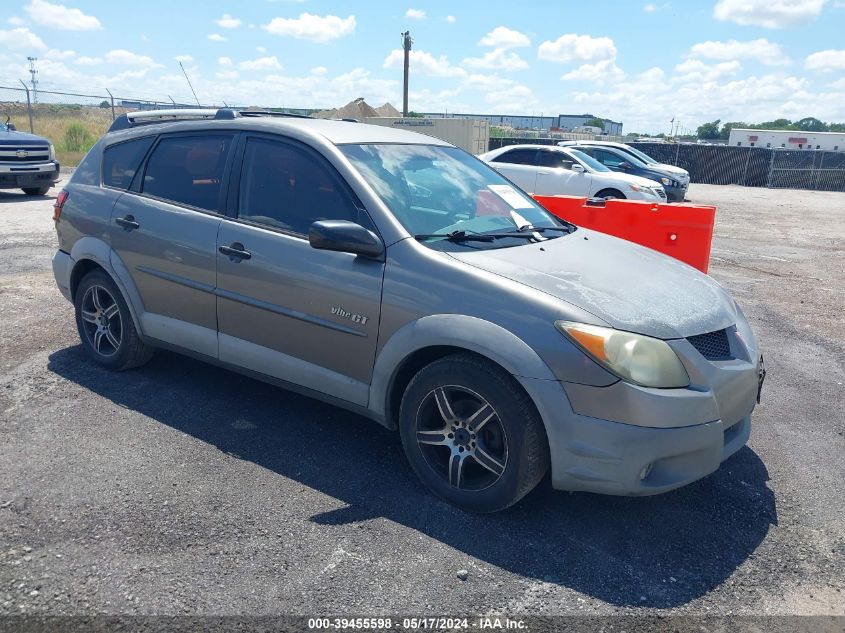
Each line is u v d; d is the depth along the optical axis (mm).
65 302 6371
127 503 3193
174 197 4242
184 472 3494
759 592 2781
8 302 6309
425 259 3268
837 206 22062
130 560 2799
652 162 20109
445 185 3957
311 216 3660
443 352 3320
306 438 3932
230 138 4078
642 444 2869
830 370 5461
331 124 4102
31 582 2652
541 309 2980
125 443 3770
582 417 2900
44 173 14016
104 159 4738
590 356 2873
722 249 11719
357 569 2799
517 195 4336
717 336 3291
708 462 3059
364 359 3453
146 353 4668
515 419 3012
